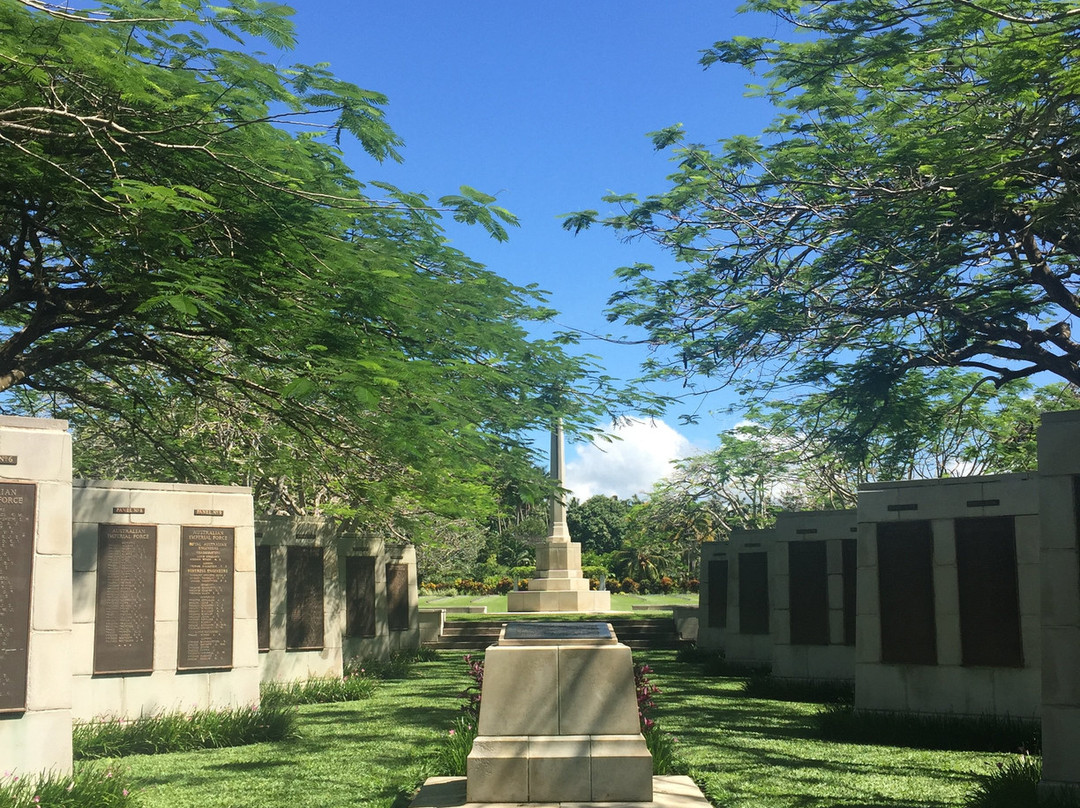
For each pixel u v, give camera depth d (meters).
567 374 16.47
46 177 11.42
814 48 16.23
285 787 9.17
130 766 10.40
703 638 24.94
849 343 21.22
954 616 12.90
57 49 9.98
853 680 17.23
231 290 12.41
